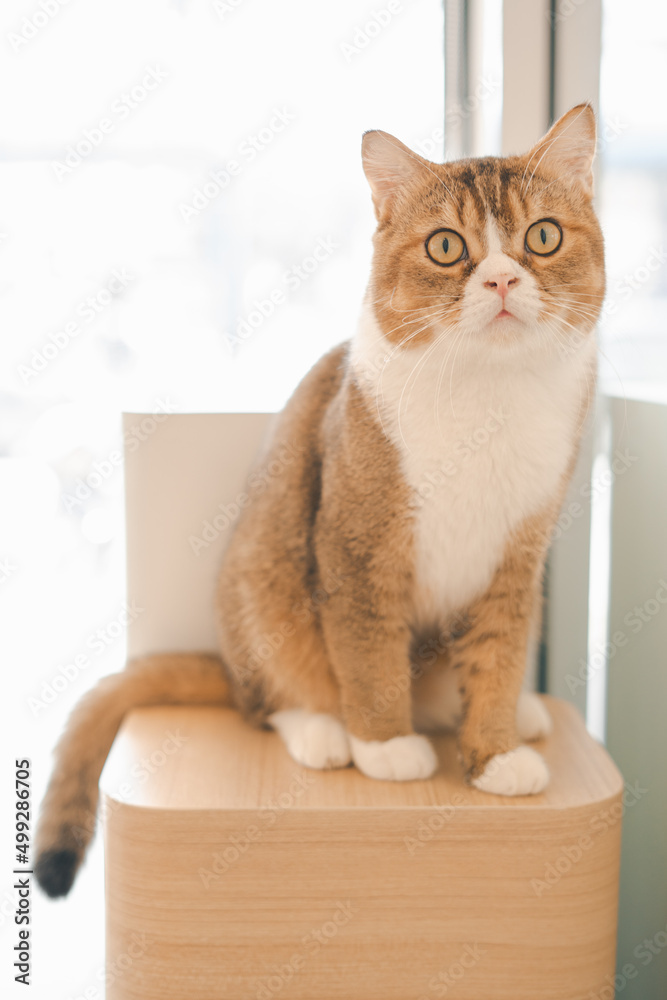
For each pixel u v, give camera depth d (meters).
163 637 1.38
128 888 1.01
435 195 1.04
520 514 1.10
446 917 1.00
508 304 0.97
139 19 1.92
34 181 2.06
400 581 1.12
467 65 1.74
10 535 2.34
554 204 1.03
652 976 1.32
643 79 1.35
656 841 1.30
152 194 2.05
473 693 1.14
